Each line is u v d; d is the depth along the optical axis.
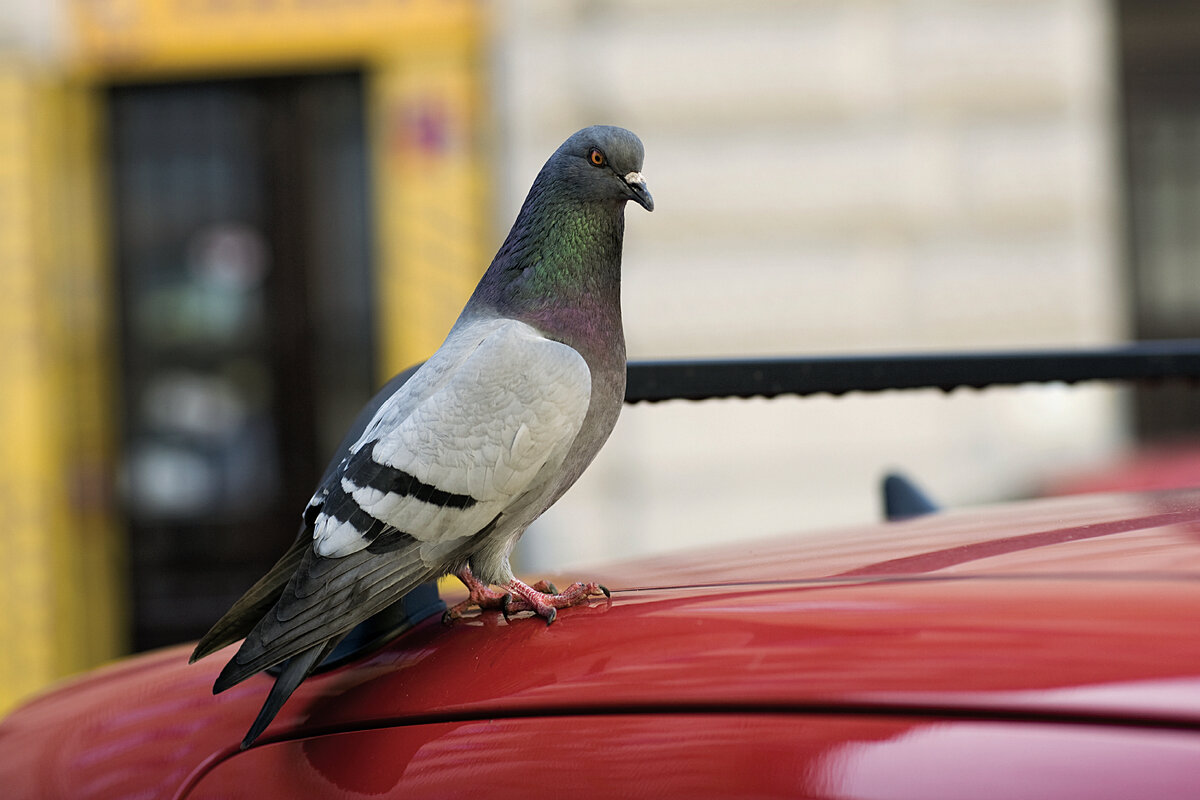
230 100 11.95
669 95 10.95
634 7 10.90
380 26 11.43
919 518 2.75
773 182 11.02
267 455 12.13
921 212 11.02
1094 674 1.55
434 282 11.55
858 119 11.00
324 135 11.88
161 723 2.31
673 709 1.75
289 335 12.03
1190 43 11.50
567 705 1.84
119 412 12.08
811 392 2.93
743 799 1.62
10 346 11.49
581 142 2.99
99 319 11.98
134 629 12.12
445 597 2.97
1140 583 1.75
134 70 11.69
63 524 11.89
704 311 11.07
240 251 12.04
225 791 2.05
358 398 12.01
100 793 2.19
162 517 12.13
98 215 11.95
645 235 11.05
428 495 2.54
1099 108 11.05
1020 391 10.94
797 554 2.39
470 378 2.67
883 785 1.54
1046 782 1.46
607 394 2.91
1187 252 11.67
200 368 12.11
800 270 11.07
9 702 11.60
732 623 1.89
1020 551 2.05
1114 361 3.07
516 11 11.02
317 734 2.06
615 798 1.71
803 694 1.69
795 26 10.95
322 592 2.32
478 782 1.81
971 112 11.03
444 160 11.45
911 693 1.62
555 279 2.95
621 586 2.36
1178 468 9.10
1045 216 11.05
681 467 10.89
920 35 10.95
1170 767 1.42
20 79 11.43
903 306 11.06
